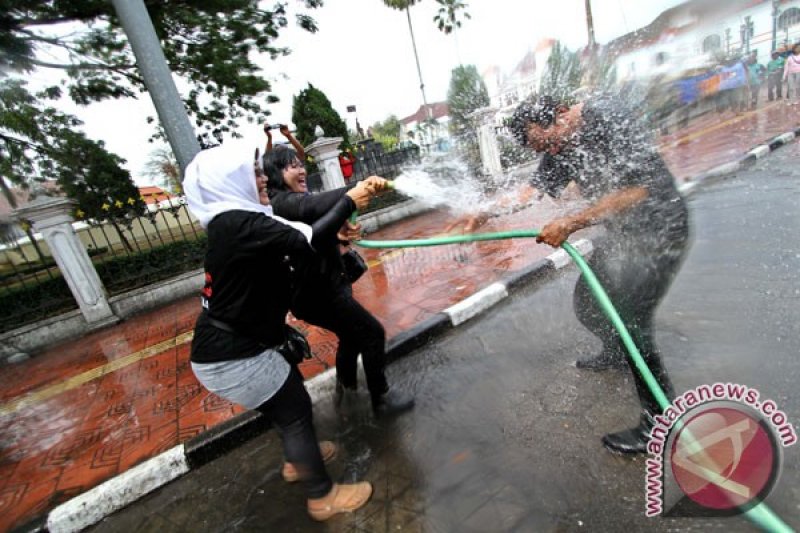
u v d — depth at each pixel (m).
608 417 2.36
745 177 5.86
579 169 2.25
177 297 7.40
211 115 8.98
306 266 2.08
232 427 2.89
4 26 6.10
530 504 1.94
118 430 3.35
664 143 2.66
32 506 2.66
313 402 3.13
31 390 4.84
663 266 2.08
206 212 1.75
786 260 3.51
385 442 2.59
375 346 2.64
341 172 9.11
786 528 1.55
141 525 2.39
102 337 6.32
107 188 10.85
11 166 9.62
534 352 3.20
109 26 6.79
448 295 4.56
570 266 4.70
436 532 1.92
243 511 2.32
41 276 7.77
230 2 7.14
